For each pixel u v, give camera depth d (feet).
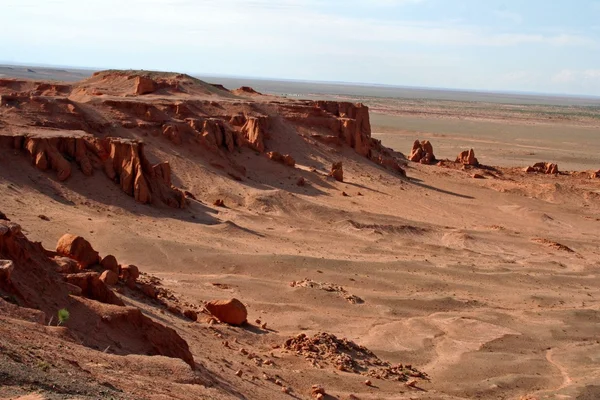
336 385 79.41
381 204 237.25
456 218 231.09
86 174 168.96
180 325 84.17
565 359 104.83
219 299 109.29
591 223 247.91
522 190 293.84
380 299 123.44
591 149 499.92
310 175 256.93
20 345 39.24
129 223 149.79
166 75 325.21
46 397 31.37
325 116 307.17
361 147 304.71
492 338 109.40
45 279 60.49
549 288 145.79
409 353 99.71
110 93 290.35
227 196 204.33
